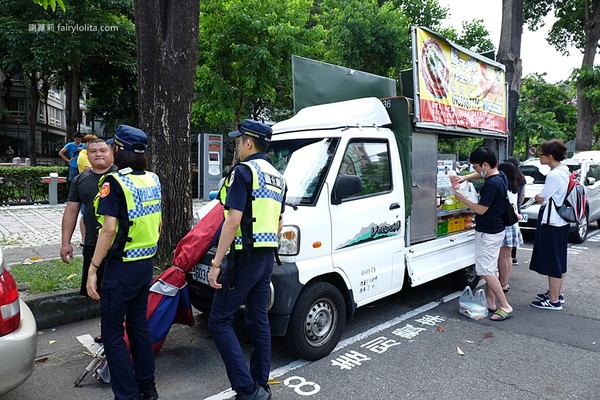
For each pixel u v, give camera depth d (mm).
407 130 4758
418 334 4586
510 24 10414
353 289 4145
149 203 3045
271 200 3062
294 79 5094
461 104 5660
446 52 5320
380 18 15883
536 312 5316
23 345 2717
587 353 4148
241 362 2994
